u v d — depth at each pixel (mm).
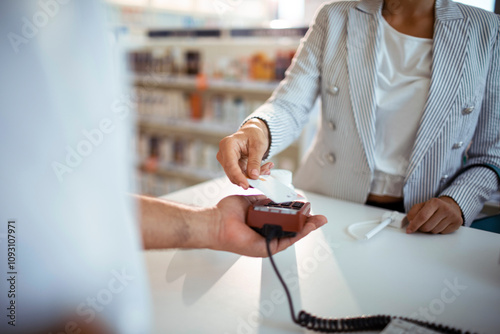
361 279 665
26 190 417
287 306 589
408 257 746
